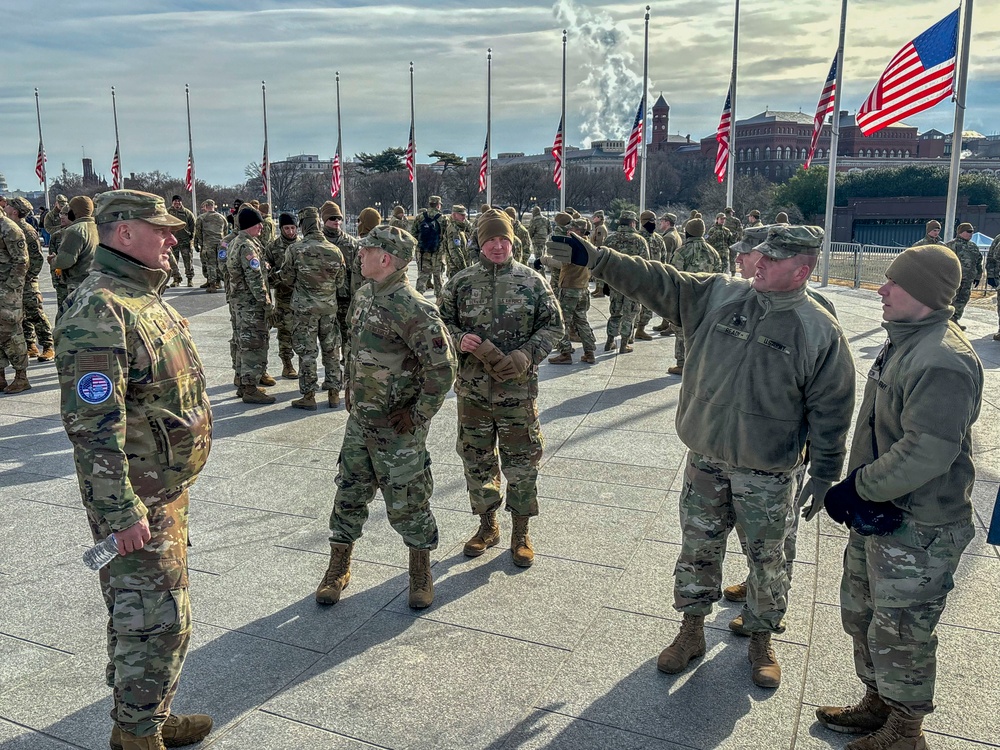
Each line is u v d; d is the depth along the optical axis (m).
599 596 4.03
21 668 3.39
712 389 3.17
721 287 3.28
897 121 15.21
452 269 15.71
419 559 3.94
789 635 3.65
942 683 3.26
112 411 2.42
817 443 3.08
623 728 2.98
